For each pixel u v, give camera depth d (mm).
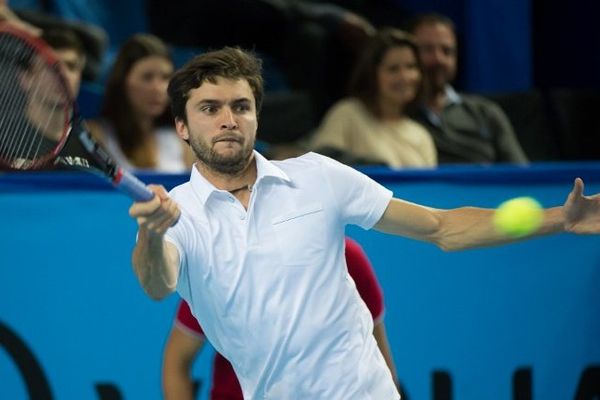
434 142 20219
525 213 10445
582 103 23359
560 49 25500
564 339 14992
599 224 10352
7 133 11242
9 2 22094
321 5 24078
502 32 24109
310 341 10102
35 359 13781
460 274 14680
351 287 10453
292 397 10211
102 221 13938
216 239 10148
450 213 10688
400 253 14531
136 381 13984
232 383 11766
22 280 13781
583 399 15086
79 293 13867
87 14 22938
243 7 22641
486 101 21328
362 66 19047
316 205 10344
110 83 17781
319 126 21906
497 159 20781
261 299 10102
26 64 11164
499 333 14797
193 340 11969
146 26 23406
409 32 20859
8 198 13766
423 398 14562
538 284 14930
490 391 14766
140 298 14000
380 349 12070
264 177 10336
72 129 9383
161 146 18000
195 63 10258
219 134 10109
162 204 9117
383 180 14586
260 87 10500
